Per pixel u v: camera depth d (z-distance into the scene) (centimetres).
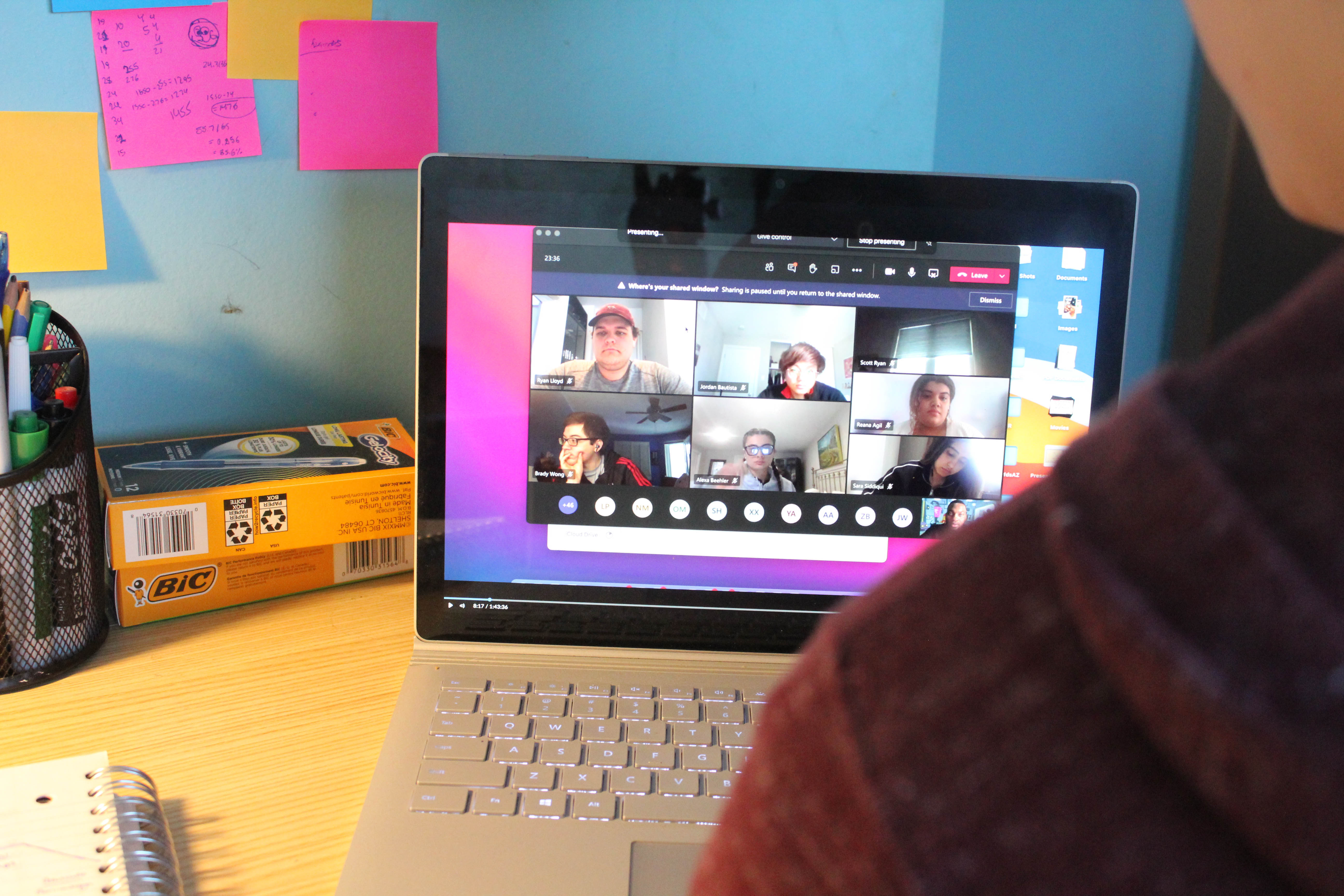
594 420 60
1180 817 12
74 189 65
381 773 48
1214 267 78
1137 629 12
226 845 44
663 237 60
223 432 75
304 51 69
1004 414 62
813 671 15
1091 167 84
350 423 77
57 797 43
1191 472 12
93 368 69
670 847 45
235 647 61
